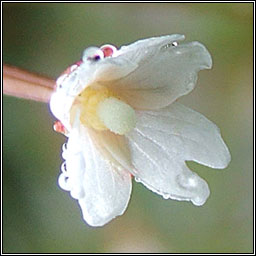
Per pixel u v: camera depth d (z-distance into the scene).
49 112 0.05
